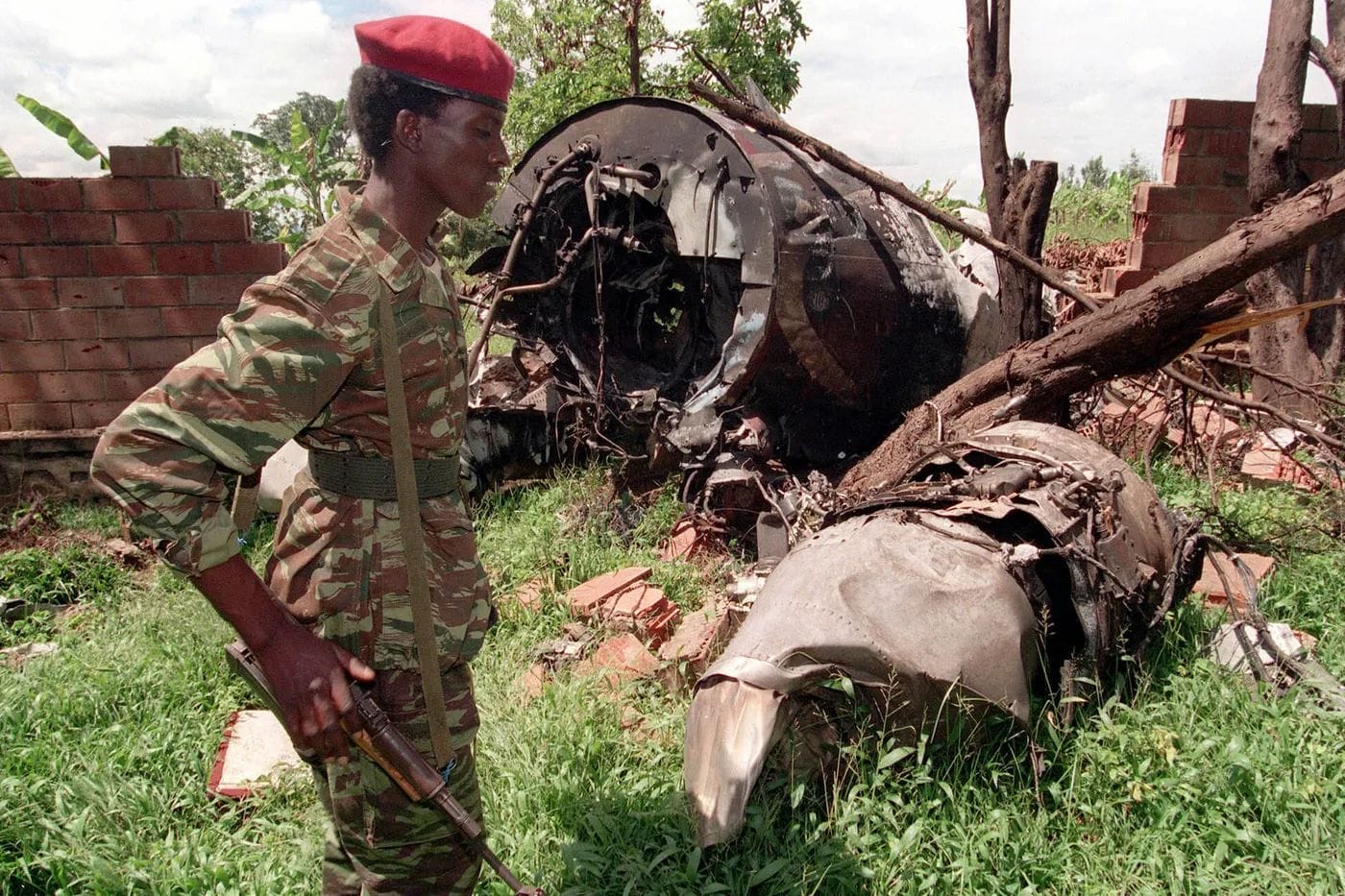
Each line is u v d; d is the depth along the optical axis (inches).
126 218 237.9
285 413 66.2
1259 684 130.3
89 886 104.7
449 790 78.6
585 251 225.8
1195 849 103.0
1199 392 211.9
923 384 229.9
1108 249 415.5
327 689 68.8
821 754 110.1
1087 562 124.0
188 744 132.4
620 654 149.2
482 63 71.4
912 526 126.3
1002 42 230.5
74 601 199.8
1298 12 241.0
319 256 68.3
